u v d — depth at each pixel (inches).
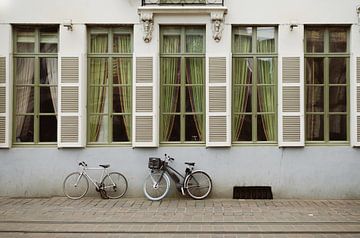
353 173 444.1
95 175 445.7
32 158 446.6
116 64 456.1
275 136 450.6
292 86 443.2
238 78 454.9
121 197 443.8
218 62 443.8
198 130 452.8
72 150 446.9
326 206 407.5
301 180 443.5
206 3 444.8
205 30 451.2
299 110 442.6
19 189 446.3
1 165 446.3
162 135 451.5
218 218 357.7
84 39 447.2
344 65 453.1
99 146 448.8
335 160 444.8
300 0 445.1
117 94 456.1
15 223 341.1
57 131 449.1
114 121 454.6
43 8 446.0
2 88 444.1
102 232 315.9
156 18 446.3
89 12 446.3
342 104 453.1
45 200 431.8
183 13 444.1
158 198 431.2
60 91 444.5
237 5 445.7
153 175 438.6
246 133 452.1
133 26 448.8
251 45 455.2
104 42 456.8
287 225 335.3
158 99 447.8
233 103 452.1
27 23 446.0
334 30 454.6
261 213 376.8
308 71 453.7
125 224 339.0
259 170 444.5
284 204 415.8
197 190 438.6
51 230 320.2
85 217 361.4
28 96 454.9
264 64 454.9
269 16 445.7
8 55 445.1
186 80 454.0
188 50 454.9
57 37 455.2
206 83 445.1
